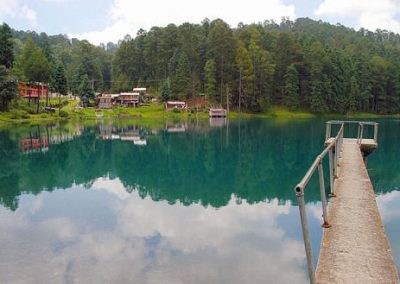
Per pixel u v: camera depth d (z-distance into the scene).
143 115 89.94
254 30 113.88
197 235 12.34
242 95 94.31
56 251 11.05
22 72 74.12
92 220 14.03
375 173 22.70
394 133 50.22
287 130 54.62
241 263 10.20
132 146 37.44
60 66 85.12
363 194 11.12
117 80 123.56
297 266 10.01
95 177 22.50
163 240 11.95
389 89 105.94
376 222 8.84
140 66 124.19
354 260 6.99
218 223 13.55
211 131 53.53
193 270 9.80
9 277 9.45
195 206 15.87
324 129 56.41
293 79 96.81
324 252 7.34
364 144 21.52
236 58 95.75
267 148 35.28
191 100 98.75
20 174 23.20
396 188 18.83
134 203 16.45
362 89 103.00
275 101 100.25
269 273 9.64
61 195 17.97
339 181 12.72
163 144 38.94
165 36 118.69
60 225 13.42
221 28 99.00
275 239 11.91
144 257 10.62
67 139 42.47
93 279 9.36
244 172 24.02
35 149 34.31
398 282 6.25
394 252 10.89
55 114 76.88
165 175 23.16
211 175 23.11
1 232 12.69
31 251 11.05
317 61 97.38
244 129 57.00
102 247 11.38
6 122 61.03
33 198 17.39
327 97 97.25
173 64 108.19
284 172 23.89
